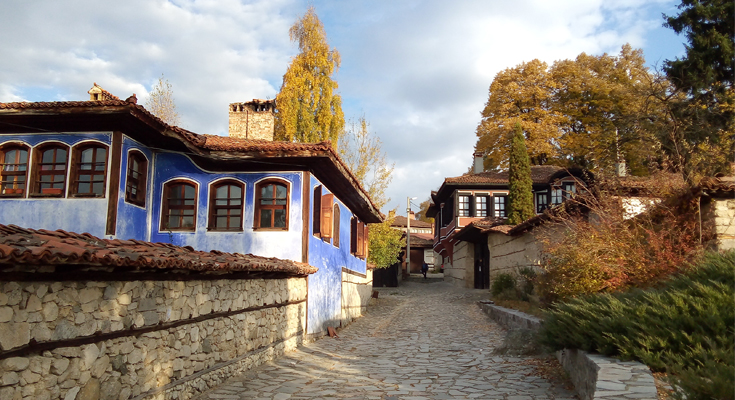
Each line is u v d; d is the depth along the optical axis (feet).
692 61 69.92
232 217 43.29
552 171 113.70
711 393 14.57
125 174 38.34
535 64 129.80
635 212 41.22
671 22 72.02
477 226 83.92
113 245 21.09
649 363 19.83
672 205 36.60
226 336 28.40
